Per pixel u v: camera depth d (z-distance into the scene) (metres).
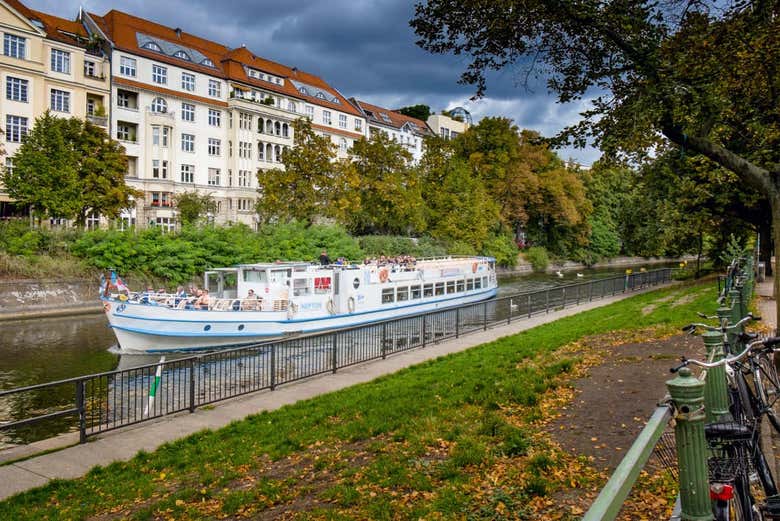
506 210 73.75
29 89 45.28
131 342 22.75
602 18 11.65
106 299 22.72
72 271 35.28
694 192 28.73
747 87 13.23
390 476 6.91
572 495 5.83
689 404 2.89
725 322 5.53
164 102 55.53
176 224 49.94
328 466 7.73
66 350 23.75
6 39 44.16
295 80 74.56
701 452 2.88
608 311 24.52
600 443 7.30
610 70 12.62
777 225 11.14
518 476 6.34
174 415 12.20
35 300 33.06
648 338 15.56
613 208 89.12
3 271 33.12
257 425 10.83
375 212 57.69
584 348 15.10
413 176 58.12
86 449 10.09
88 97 50.72
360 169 57.16
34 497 7.88
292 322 25.81
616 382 10.61
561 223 77.19
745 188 26.88
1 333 27.38
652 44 11.46
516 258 71.06
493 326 23.33
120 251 37.16
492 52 13.32
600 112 12.98
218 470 8.35
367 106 89.50
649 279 38.53
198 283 40.06
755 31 11.48
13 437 12.84
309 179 48.09
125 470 8.88
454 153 71.12
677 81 11.32
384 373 15.36
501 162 72.12
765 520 3.54
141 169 53.69
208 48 65.25
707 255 42.09
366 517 5.85
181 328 23.05
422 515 5.70
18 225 36.47
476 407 9.62
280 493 6.92
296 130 48.09
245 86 63.19
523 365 13.21
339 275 28.30
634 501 5.36
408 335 18.92
